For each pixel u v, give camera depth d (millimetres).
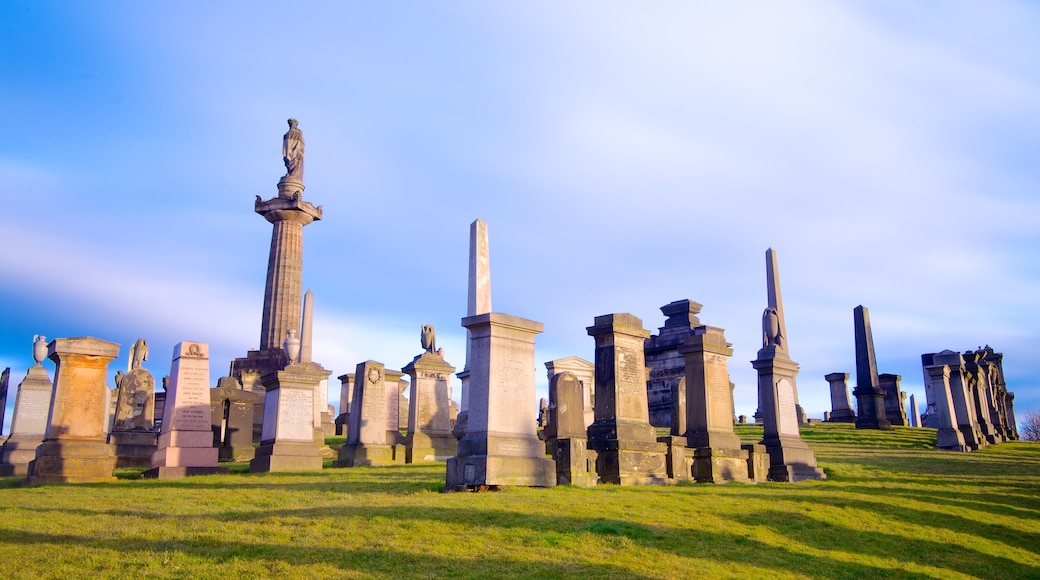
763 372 27938
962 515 18484
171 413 25688
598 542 12383
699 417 24578
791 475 25625
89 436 24344
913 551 14828
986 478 25438
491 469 17906
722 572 11594
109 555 10891
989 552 15469
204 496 17094
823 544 14375
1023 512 19656
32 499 16984
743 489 20125
